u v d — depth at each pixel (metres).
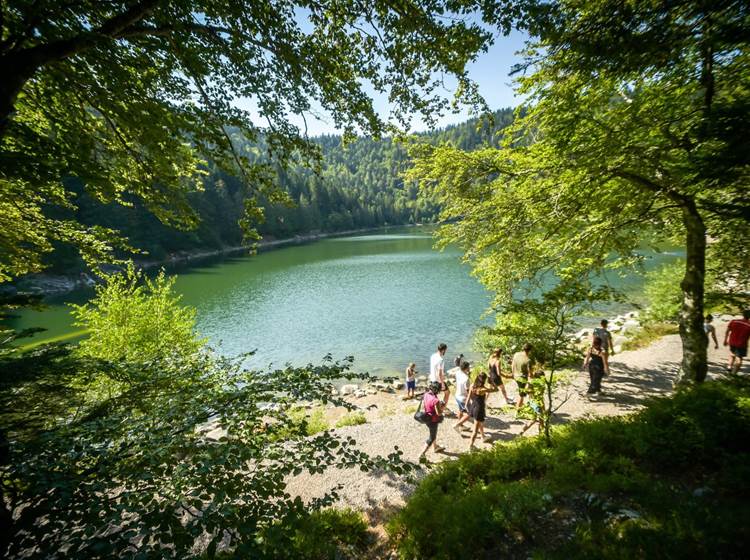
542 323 6.00
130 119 4.75
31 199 7.46
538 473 5.43
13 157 3.51
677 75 5.35
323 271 50.44
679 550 2.99
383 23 4.45
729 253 7.54
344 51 5.02
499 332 6.37
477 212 9.09
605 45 3.65
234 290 39.22
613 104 6.43
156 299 11.62
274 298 35.22
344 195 145.38
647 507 3.80
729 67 4.96
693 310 7.59
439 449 7.66
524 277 9.66
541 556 3.44
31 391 3.68
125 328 10.73
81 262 42.72
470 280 39.47
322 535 4.99
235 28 4.10
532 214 8.40
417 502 5.21
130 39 4.13
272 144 5.31
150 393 4.17
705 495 3.81
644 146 5.93
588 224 8.63
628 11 3.51
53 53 3.52
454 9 3.93
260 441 3.42
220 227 82.06
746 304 7.65
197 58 4.16
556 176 7.41
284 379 4.05
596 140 6.00
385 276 44.44
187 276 48.56
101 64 4.10
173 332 11.38
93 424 3.27
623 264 9.60
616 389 9.52
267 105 4.78
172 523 2.40
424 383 15.55
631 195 7.21
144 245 60.38
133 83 4.55
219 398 3.83
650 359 11.52
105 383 5.09
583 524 3.73
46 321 28.12
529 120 7.22
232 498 2.78
